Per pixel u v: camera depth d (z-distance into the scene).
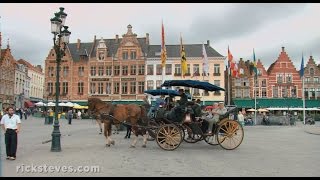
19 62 93.94
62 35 15.18
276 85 72.25
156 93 23.88
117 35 74.12
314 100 69.88
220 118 15.70
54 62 72.81
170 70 68.69
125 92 70.12
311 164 11.28
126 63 70.12
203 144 17.20
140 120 15.66
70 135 22.92
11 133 11.66
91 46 74.94
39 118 57.81
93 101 15.91
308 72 72.69
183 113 15.38
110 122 15.93
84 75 71.44
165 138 14.77
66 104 59.19
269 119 46.03
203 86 18.12
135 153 13.68
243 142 18.88
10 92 79.69
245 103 70.56
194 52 69.06
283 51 73.06
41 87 107.19
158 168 10.41
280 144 17.91
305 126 41.75
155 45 71.94
